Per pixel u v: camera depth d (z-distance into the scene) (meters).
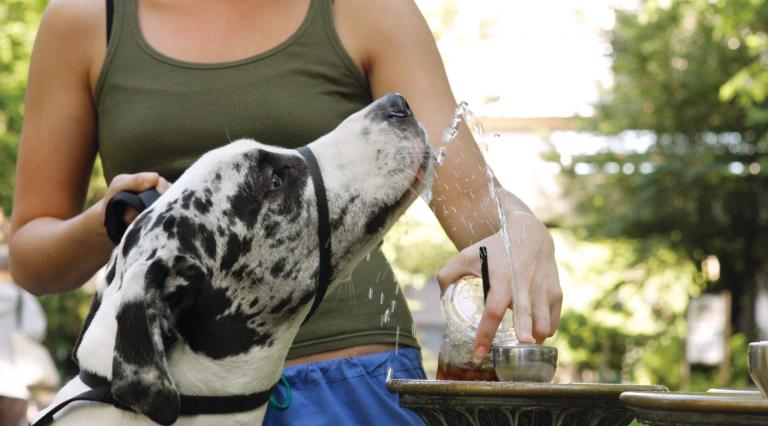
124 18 4.14
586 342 26.67
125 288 3.22
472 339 3.55
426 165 3.79
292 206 3.58
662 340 25.94
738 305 28.47
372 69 4.17
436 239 12.77
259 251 3.52
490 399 3.00
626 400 2.59
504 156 21.61
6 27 17.05
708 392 3.14
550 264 3.71
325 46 4.07
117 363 3.18
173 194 3.49
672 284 28.22
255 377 3.54
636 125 26.61
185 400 3.43
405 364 4.07
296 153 3.67
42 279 4.19
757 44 18.09
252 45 4.05
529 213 3.88
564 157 26.91
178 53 4.06
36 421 3.49
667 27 25.58
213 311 3.45
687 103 26.08
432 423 3.16
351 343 3.96
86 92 4.26
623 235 27.14
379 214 3.71
